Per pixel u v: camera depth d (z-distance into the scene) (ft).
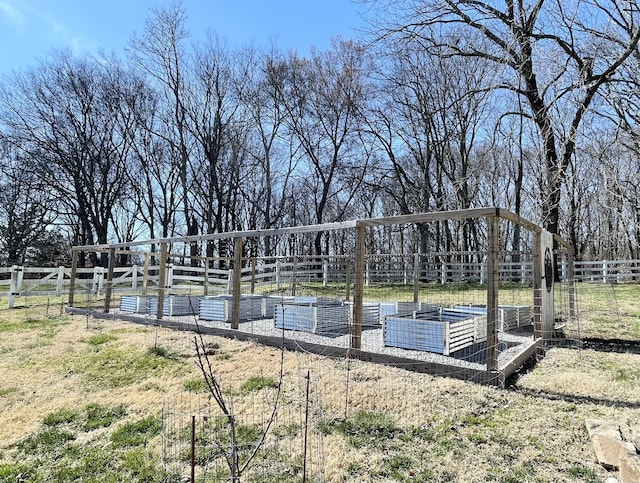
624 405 12.92
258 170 82.43
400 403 13.05
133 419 12.33
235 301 23.50
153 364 17.62
